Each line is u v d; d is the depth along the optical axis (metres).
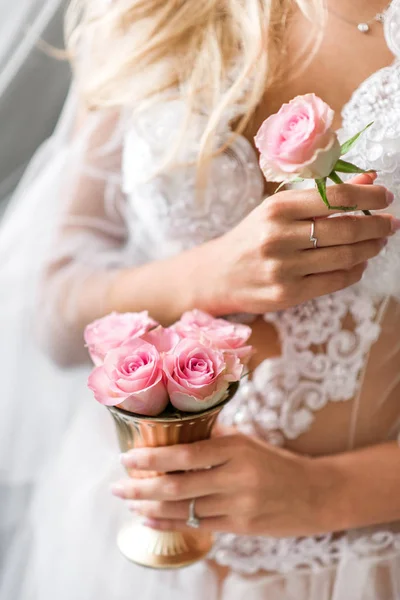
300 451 0.82
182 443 0.74
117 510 0.86
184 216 0.83
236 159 0.82
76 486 0.89
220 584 0.83
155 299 0.84
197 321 0.73
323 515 0.78
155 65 0.84
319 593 0.82
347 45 0.79
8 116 1.11
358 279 0.76
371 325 0.79
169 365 0.69
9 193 1.10
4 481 0.99
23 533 0.99
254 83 0.80
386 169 0.77
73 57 0.92
